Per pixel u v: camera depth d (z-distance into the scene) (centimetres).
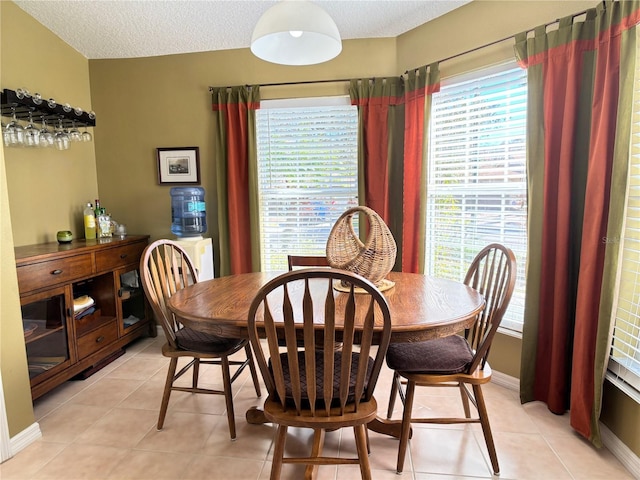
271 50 175
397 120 297
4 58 243
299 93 310
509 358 238
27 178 261
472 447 179
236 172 313
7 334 178
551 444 181
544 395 214
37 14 261
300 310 153
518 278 232
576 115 189
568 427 194
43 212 274
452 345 177
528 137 209
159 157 327
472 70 247
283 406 132
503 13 228
